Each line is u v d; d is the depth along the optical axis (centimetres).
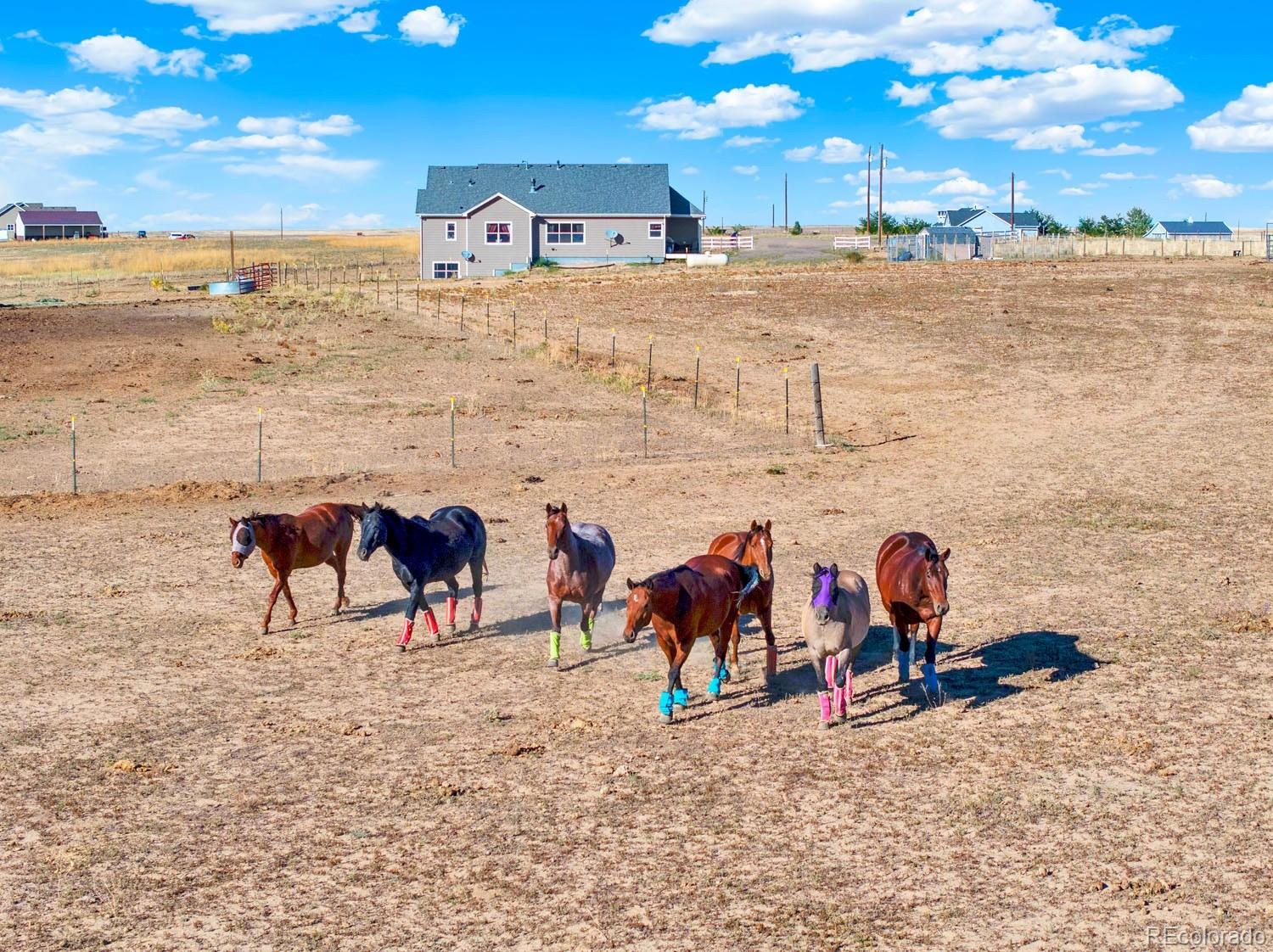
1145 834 956
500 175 8669
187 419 3312
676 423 3409
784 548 2023
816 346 4769
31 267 9781
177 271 9650
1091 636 1498
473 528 1584
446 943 817
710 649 1530
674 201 8912
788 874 905
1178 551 1945
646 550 2012
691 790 1066
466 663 1474
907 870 908
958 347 4716
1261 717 1204
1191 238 10744
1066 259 8200
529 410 3519
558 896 880
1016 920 831
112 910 871
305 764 1146
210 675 1427
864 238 11412
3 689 1369
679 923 837
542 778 1100
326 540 1652
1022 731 1189
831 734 1198
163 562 1981
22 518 2283
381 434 3159
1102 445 3034
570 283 6775
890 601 1298
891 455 2986
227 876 921
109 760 1159
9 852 966
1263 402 3606
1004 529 2141
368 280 7719
